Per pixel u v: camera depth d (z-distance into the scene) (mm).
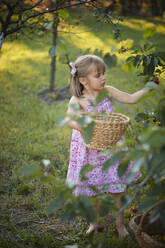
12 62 7066
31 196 2834
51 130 4266
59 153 3643
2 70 6609
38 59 7383
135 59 2033
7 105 4980
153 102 3469
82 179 1476
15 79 6152
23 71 6645
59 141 3975
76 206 1265
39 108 4914
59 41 1714
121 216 2223
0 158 3447
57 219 2527
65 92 5195
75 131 2297
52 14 2623
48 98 5309
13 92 5555
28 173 1232
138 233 1845
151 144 1142
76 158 2299
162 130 1187
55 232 2359
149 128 1238
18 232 2316
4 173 3217
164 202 1499
